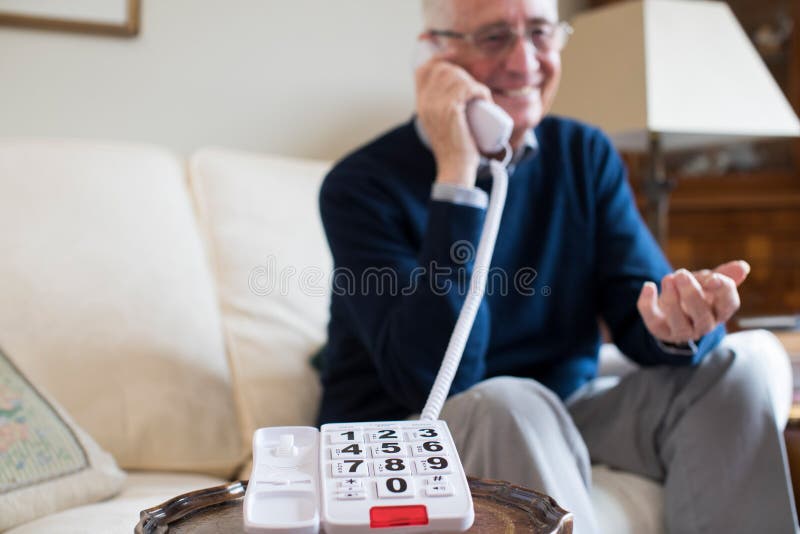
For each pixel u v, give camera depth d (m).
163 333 1.38
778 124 1.90
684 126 1.82
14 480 1.01
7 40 1.69
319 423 1.32
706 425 1.08
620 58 1.88
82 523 0.92
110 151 1.53
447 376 0.82
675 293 1.05
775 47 2.39
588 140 1.41
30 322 1.30
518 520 0.55
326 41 2.00
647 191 1.94
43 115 1.73
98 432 1.28
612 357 1.55
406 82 2.12
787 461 1.12
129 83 1.80
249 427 1.40
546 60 1.28
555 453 0.94
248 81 1.92
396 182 1.27
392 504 0.51
